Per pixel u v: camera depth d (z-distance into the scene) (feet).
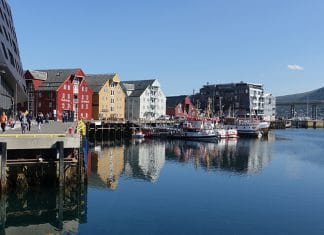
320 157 202.08
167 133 324.39
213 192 115.34
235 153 218.79
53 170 99.55
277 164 174.91
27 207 93.45
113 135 317.83
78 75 336.49
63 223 84.38
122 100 408.67
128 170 153.89
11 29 206.39
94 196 108.17
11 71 158.51
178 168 160.86
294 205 101.60
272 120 597.11
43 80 330.13
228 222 86.79
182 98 505.25
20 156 98.68
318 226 85.05
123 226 82.79
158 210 95.20
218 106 603.67
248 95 590.96
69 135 100.73
